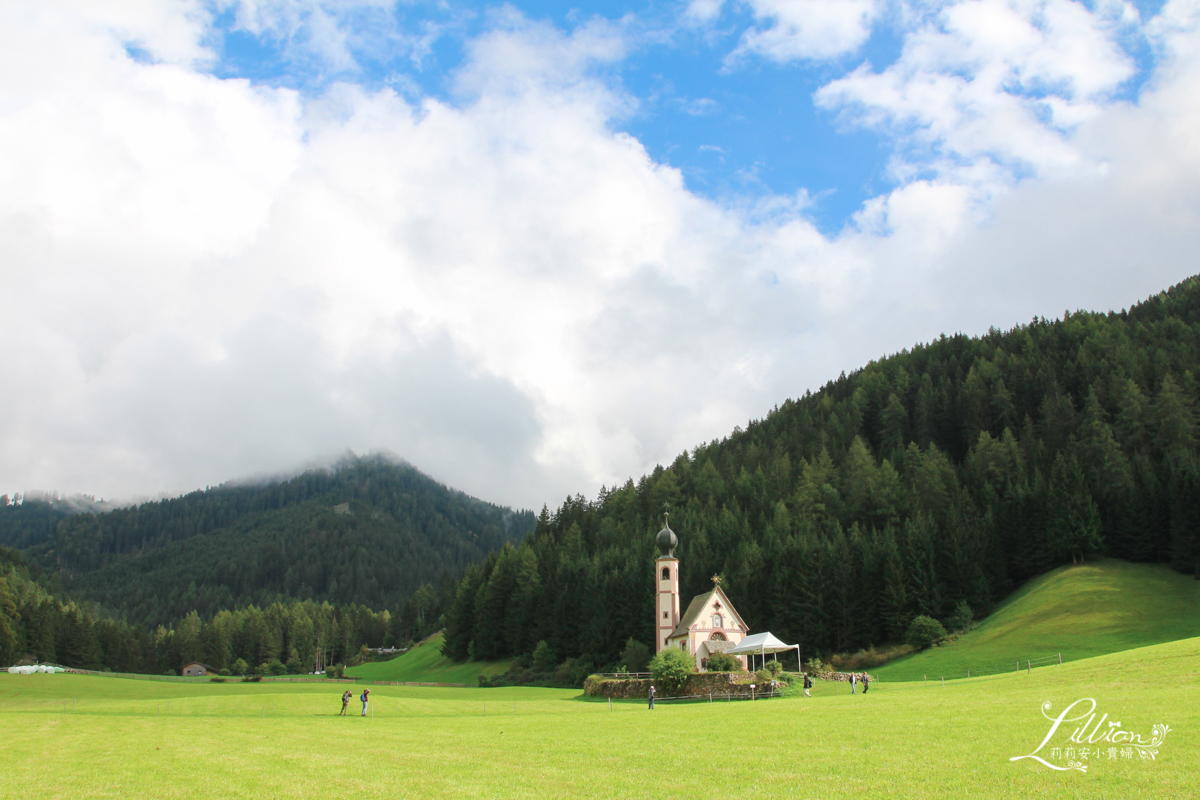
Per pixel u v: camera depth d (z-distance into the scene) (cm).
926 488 12262
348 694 6028
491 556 16175
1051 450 12719
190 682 12706
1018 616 9281
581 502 18738
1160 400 12075
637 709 5944
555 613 12650
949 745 2883
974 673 7650
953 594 10144
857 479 13150
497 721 5131
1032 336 18575
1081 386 15150
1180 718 2964
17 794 2731
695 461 18800
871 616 10194
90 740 4291
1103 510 10650
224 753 3656
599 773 2806
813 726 3697
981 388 15850
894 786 2297
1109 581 9512
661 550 10594
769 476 15525
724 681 7119
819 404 19688
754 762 2825
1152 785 2094
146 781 2934
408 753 3531
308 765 3225
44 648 15200
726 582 11250
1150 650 5450
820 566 10494
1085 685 4516
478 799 2438
